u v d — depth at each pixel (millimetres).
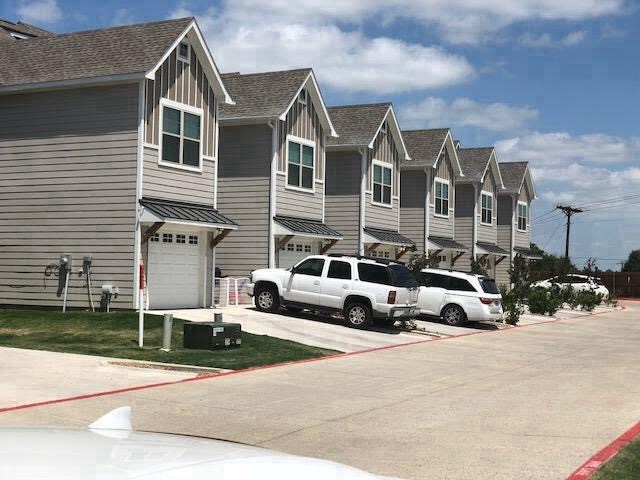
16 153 21969
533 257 51281
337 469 1901
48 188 21484
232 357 14695
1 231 22016
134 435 2211
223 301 24672
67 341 15734
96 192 20859
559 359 16906
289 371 13719
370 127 32438
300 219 28281
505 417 9656
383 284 21047
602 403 10789
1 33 30188
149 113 20922
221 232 23000
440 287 25031
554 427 9008
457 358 16609
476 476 6746
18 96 22000
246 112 26781
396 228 35000
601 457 7379
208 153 23234
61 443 1898
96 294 20656
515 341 21188
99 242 20734
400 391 11789
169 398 10562
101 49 22203
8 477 1496
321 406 10328
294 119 28000
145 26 22688
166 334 14852
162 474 1619
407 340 19875
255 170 26922
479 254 45094
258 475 1705
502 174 50875
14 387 10797
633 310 41094
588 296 38750
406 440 8281
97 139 20938
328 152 32875
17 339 15859
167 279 21688
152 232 20359
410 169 38656
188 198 22422
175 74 21922
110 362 13234
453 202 41375
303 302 21953
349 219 32375
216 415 9508
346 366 14680
